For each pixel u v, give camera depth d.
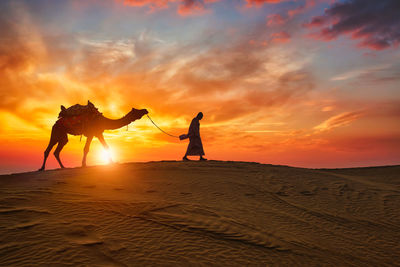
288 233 7.25
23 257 4.86
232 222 7.31
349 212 9.76
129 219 6.81
